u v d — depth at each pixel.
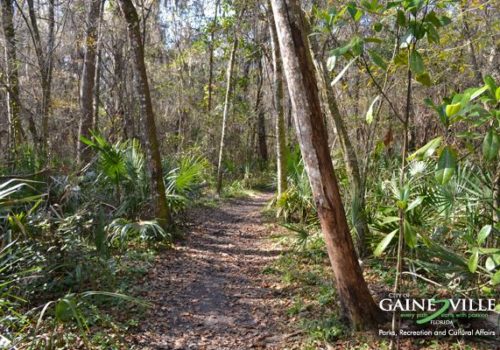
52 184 6.23
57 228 5.31
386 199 6.31
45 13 14.77
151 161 8.09
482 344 3.99
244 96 21.53
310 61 4.00
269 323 4.85
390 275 5.64
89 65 11.90
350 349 4.07
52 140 12.77
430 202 4.98
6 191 3.84
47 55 11.56
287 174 10.62
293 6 3.92
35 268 4.62
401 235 3.54
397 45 3.23
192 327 4.75
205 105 19.98
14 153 8.16
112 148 7.95
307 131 4.01
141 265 6.51
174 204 9.09
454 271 4.25
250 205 14.42
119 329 4.43
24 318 3.96
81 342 4.03
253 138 23.20
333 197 4.14
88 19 12.09
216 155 19.58
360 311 4.33
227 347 4.31
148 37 18.34
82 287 5.19
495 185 4.28
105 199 7.80
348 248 4.27
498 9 6.74
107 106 17.06
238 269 6.84
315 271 6.35
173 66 20.36
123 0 7.66
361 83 7.99
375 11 3.12
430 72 7.75
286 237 8.26
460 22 6.92
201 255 7.56
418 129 9.34
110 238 6.75
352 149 6.43
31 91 12.83
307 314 4.94
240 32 15.05
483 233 3.03
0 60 10.64
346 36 7.18
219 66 21.38
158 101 20.78
